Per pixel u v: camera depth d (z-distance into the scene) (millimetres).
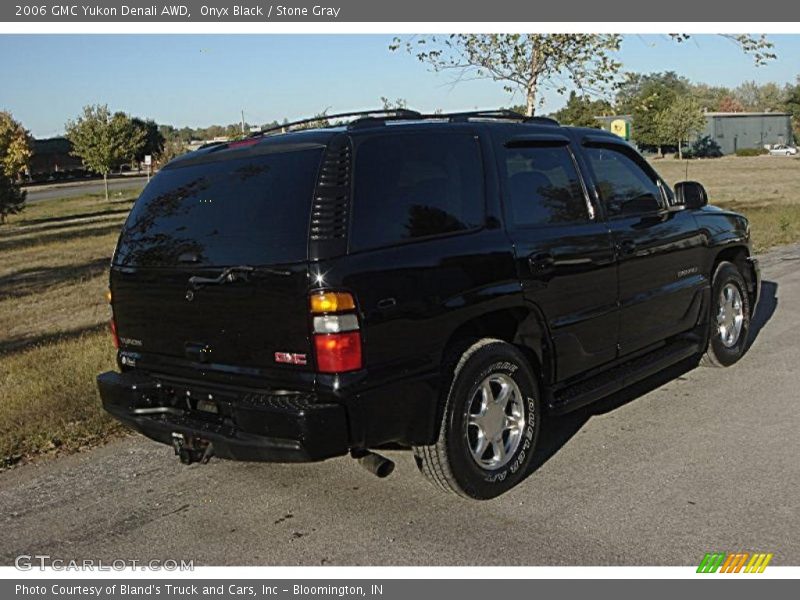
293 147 3945
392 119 4289
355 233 3723
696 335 6094
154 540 4008
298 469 4820
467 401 4105
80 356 7547
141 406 4312
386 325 3732
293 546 3883
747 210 20422
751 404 5656
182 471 4867
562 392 4871
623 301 5176
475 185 4340
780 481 4363
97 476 4848
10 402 6117
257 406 3713
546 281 4531
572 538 3840
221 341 3938
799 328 7828
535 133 4844
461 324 4059
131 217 4477
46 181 85312
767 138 90625
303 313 3621
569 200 4910
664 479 4449
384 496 4387
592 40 11328
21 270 17453
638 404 5785
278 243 3729
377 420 3740
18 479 4855
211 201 4086
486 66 11883
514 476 4379
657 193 5766
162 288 4156
